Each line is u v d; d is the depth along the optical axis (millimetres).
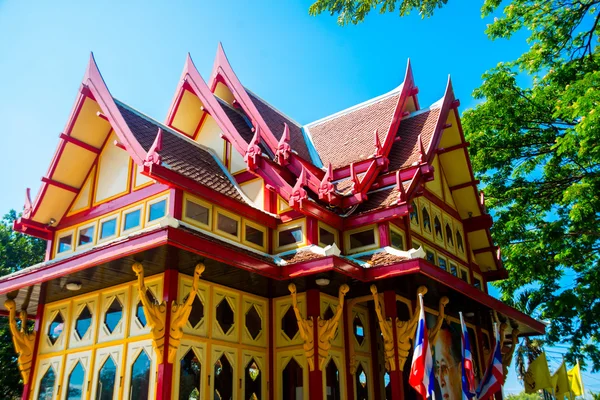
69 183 15570
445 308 17266
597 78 17312
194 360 12078
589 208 20406
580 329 23047
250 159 14828
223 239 13430
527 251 24047
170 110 17453
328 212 14406
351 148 18438
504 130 25766
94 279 12805
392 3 15547
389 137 16891
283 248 14594
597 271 20953
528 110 25188
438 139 17266
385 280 13562
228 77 17969
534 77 25766
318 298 13852
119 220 14180
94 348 13062
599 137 16438
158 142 12219
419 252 12672
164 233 10234
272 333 14484
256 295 14516
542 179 25891
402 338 13602
